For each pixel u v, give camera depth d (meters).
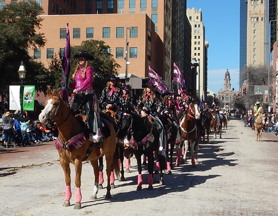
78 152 7.89
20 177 11.76
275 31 102.62
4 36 38.03
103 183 10.97
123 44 65.00
